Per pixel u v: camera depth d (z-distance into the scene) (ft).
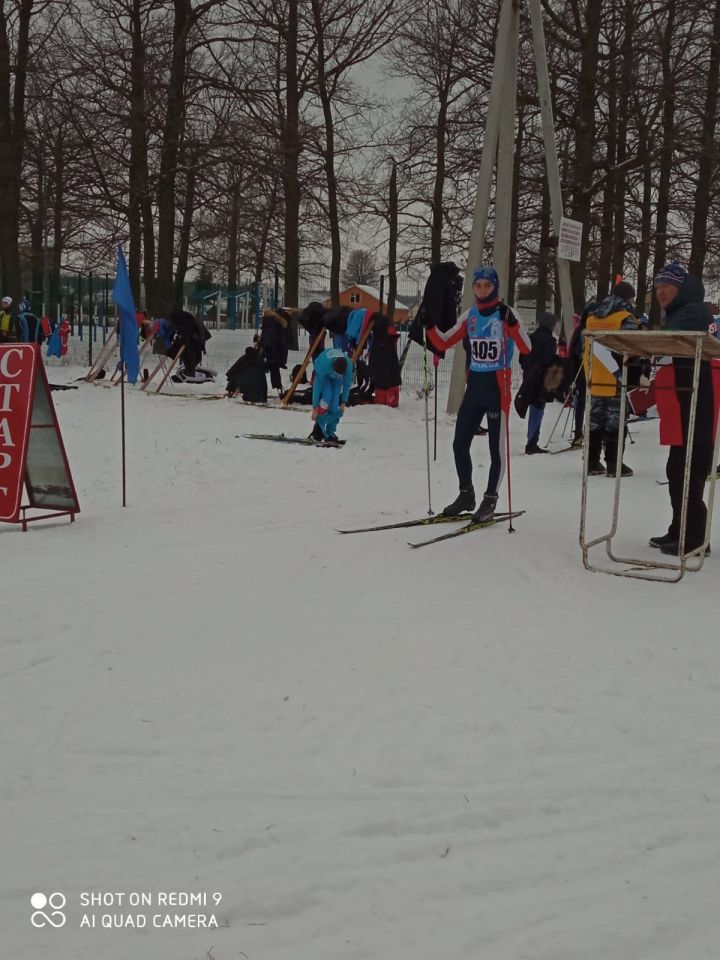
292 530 25.90
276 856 9.76
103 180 87.15
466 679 14.79
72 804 11.02
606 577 20.89
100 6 84.53
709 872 9.50
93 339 114.01
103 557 23.15
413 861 9.69
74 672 15.28
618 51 78.02
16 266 89.35
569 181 81.92
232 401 62.85
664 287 22.98
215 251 133.69
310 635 17.01
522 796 11.04
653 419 55.67
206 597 19.42
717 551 23.61
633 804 10.89
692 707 13.74
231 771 11.81
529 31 80.84
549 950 8.25
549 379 41.98
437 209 105.09
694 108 82.33
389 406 60.85
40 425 27.55
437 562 21.53
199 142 83.76
